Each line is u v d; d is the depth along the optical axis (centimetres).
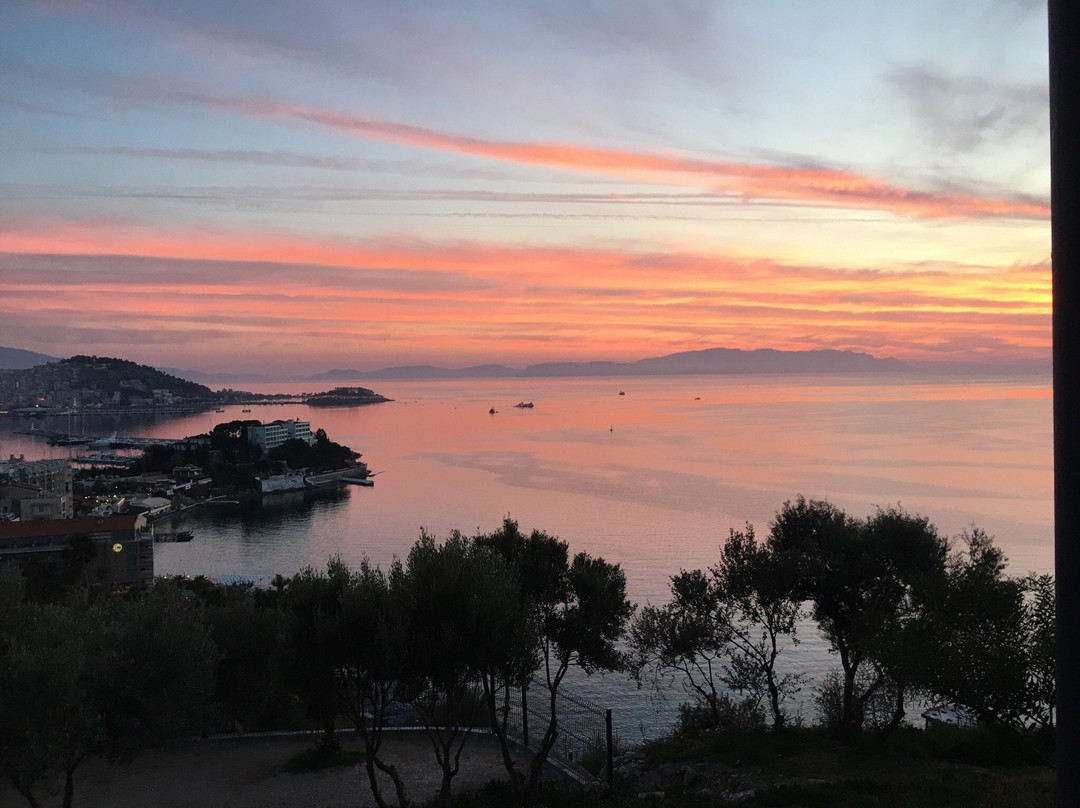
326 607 1930
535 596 2244
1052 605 1589
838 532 2528
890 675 1939
